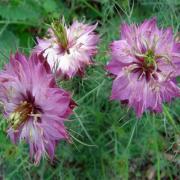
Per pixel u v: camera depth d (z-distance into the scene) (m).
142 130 0.18
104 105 0.18
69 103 0.13
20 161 0.18
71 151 0.18
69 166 0.19
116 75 0.13
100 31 0.20
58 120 0.13
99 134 0.18
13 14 0.22
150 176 0.19
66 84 0.16
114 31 0.20
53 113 0.13
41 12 0.22
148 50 0.13
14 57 0.13
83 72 0.15
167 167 0.18
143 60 0.13
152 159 0.18
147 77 0.13
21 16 0.22
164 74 0.13
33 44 0.22
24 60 0.13
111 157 0.19
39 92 0.13
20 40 0.22
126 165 0.17
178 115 0.18
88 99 0.18
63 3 0.22
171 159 0.18
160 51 0.14
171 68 0.13
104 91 0.17
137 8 0.21
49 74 0.13
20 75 0.13
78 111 0.17
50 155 0.13
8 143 0.18
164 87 0.14
